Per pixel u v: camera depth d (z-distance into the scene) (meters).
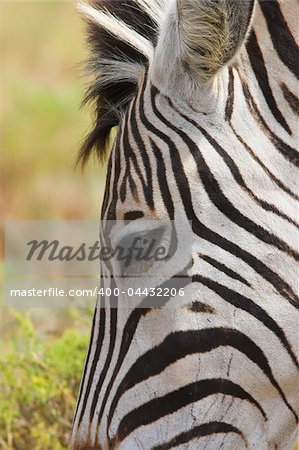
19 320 10.06
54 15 28.56
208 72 5.59
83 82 7.06
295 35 5.96
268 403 5.86
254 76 5.90
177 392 5.71
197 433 5.73
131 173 5.83
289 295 5.75
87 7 6.46
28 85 23.67
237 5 5.43
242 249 5.70
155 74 5.86
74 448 6.07
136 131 5.89
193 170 5.70
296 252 5.77
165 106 5.81
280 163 5.82
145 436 5.75
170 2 5.98
